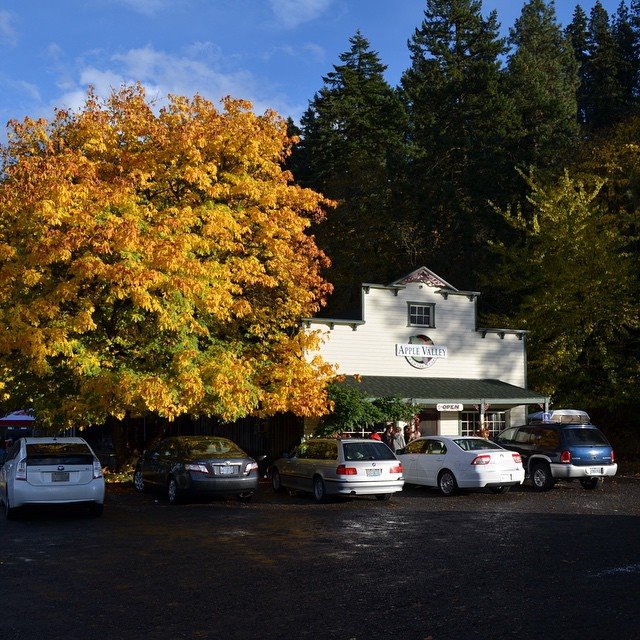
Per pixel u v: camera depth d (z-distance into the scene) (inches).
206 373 773.9
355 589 346.0
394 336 1102.4
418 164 1924.2
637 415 1349.7
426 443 821.9
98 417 802.8
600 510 643.5
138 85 892.0
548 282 1336.1
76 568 398.3
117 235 689.0
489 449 776.9
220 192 825.5
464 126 1935.3
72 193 706.8
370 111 2180.1
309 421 994.1
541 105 1854.1
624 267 1267.2
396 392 1005.8
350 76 2212.1
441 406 1037.2
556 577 368.8
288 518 603.2
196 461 703.1
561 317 1291.8
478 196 1779.0
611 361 1301.7
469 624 285.9
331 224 1846.7
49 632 278.7
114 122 866.1
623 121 1804.9
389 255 1846.7
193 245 763.4
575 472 806.5
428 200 1812.3
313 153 2111.2
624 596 328.5
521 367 1201.4
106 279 695.1
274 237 881.5
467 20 2282.2
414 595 333.4
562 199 1354.6
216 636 273.1
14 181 751.7
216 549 456.1
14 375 793.6
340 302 1736.0
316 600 325.7
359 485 709.3
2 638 271.4
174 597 332.5
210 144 852.0
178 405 762.8
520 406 1157.7
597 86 2546.8
